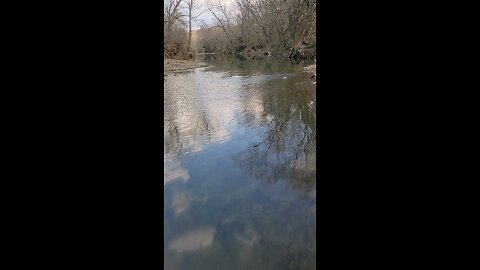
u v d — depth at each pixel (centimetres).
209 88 1188
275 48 2927
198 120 718
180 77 1636
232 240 284
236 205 342
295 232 292
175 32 2762
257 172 427
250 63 2428
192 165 458
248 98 959
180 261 258
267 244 275
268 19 2925
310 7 2189
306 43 2241
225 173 429
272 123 671
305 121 673
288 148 518
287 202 347
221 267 251
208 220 315
